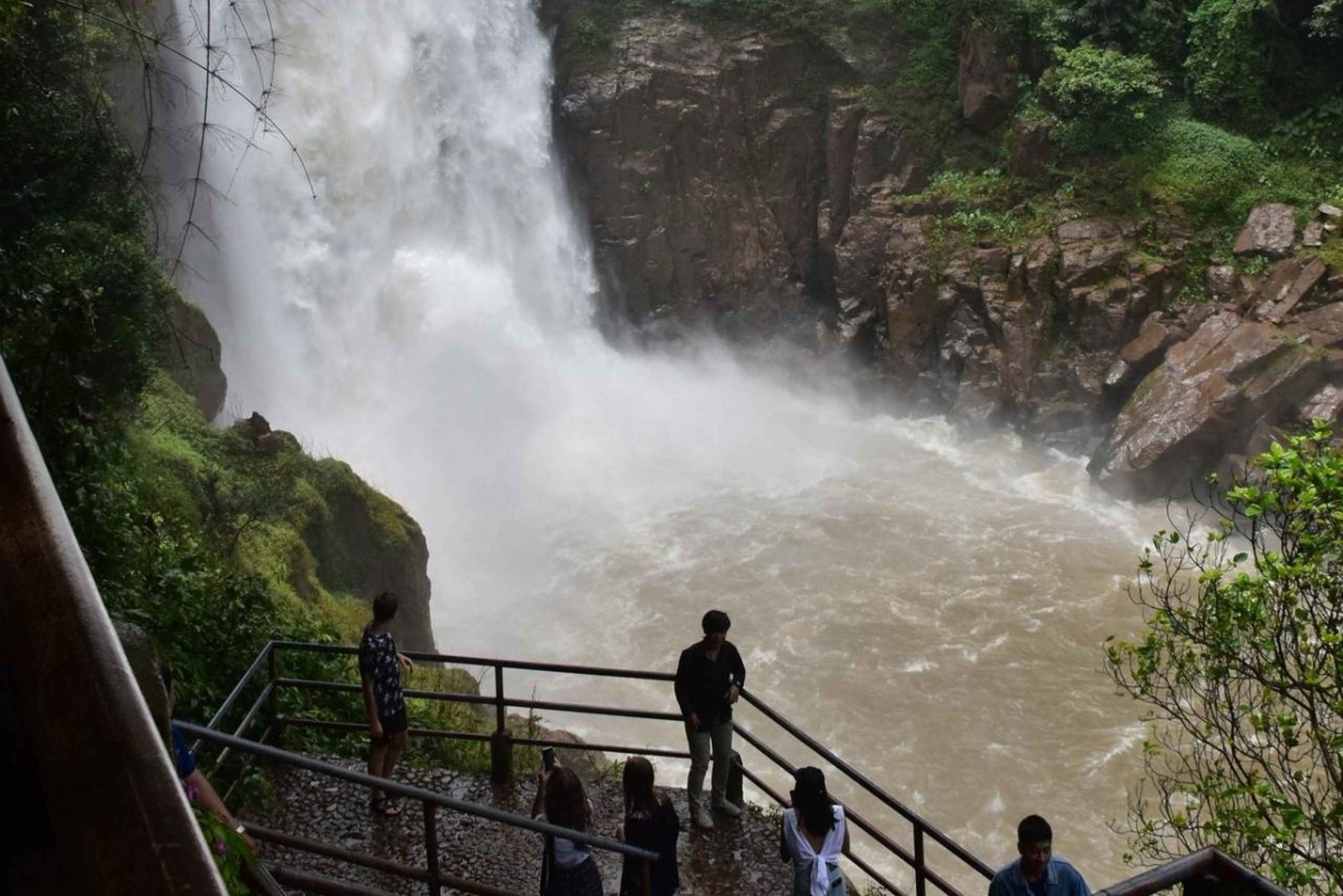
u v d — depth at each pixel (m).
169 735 2.96
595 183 34.66
